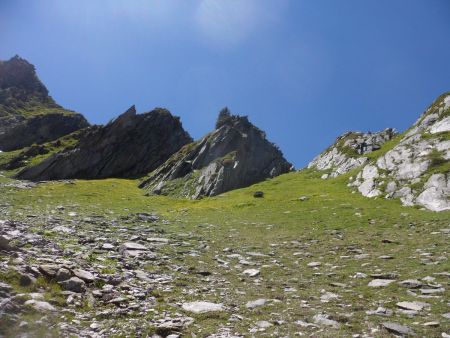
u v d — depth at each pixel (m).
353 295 19.39
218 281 22.28
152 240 33.81
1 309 13.37
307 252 32.06
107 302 16.53
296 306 17.50
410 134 80.75
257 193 74.44
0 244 19.53
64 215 45.44
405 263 26.02
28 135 191.38
